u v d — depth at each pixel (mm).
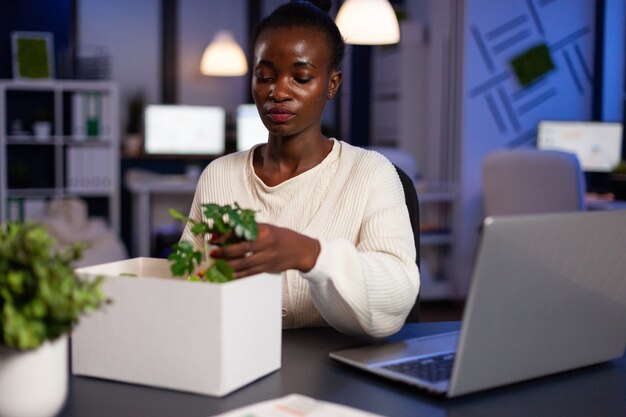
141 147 6504
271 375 1025
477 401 954
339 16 4328
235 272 980
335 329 1294
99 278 792
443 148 5277
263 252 986
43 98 5973
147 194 5797
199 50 6930
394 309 1171
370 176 1349
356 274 1095
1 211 5625
